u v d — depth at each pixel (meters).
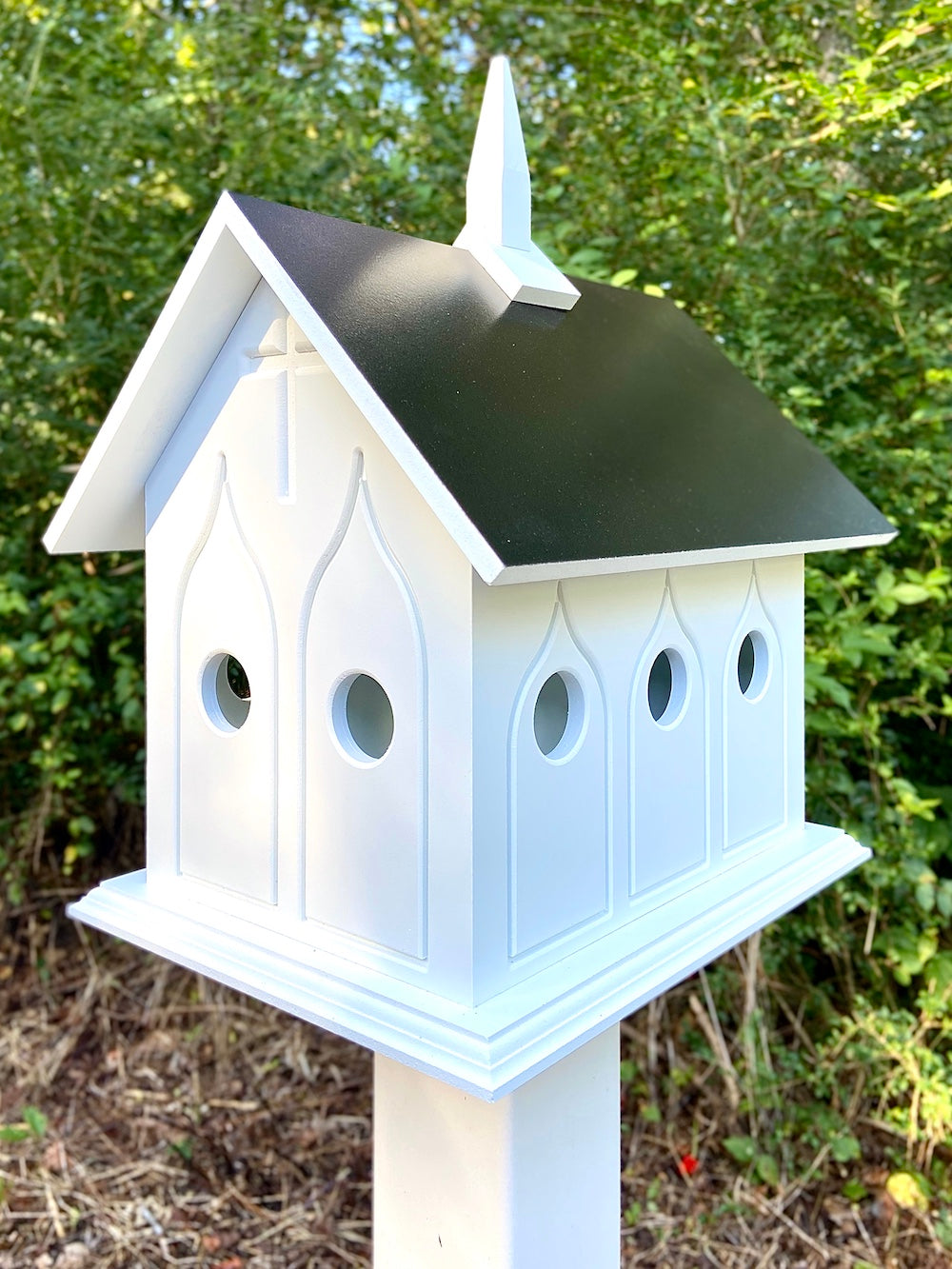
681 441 1.29
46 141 2.54
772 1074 2.36
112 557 2.87
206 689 1.27
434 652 0.99
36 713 2.87
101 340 2.63
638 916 1.22
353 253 1.13
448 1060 0.92
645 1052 2.57
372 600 1.05
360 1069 2.74
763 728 1.50
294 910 1.16
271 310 1.14
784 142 2.27
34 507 2.91
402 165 2.40
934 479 2.27
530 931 1.05
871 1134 2.45
